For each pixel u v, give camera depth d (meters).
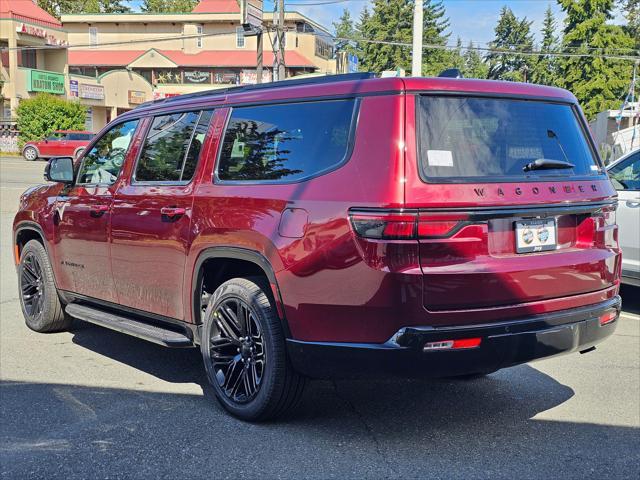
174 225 4.41
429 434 3.98
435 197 3.36
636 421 4.23
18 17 39.03
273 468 3.50
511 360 3.56
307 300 3.60
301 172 3.79
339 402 4.50
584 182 3.95
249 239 3.89
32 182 21.27
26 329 6.29
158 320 4.74
